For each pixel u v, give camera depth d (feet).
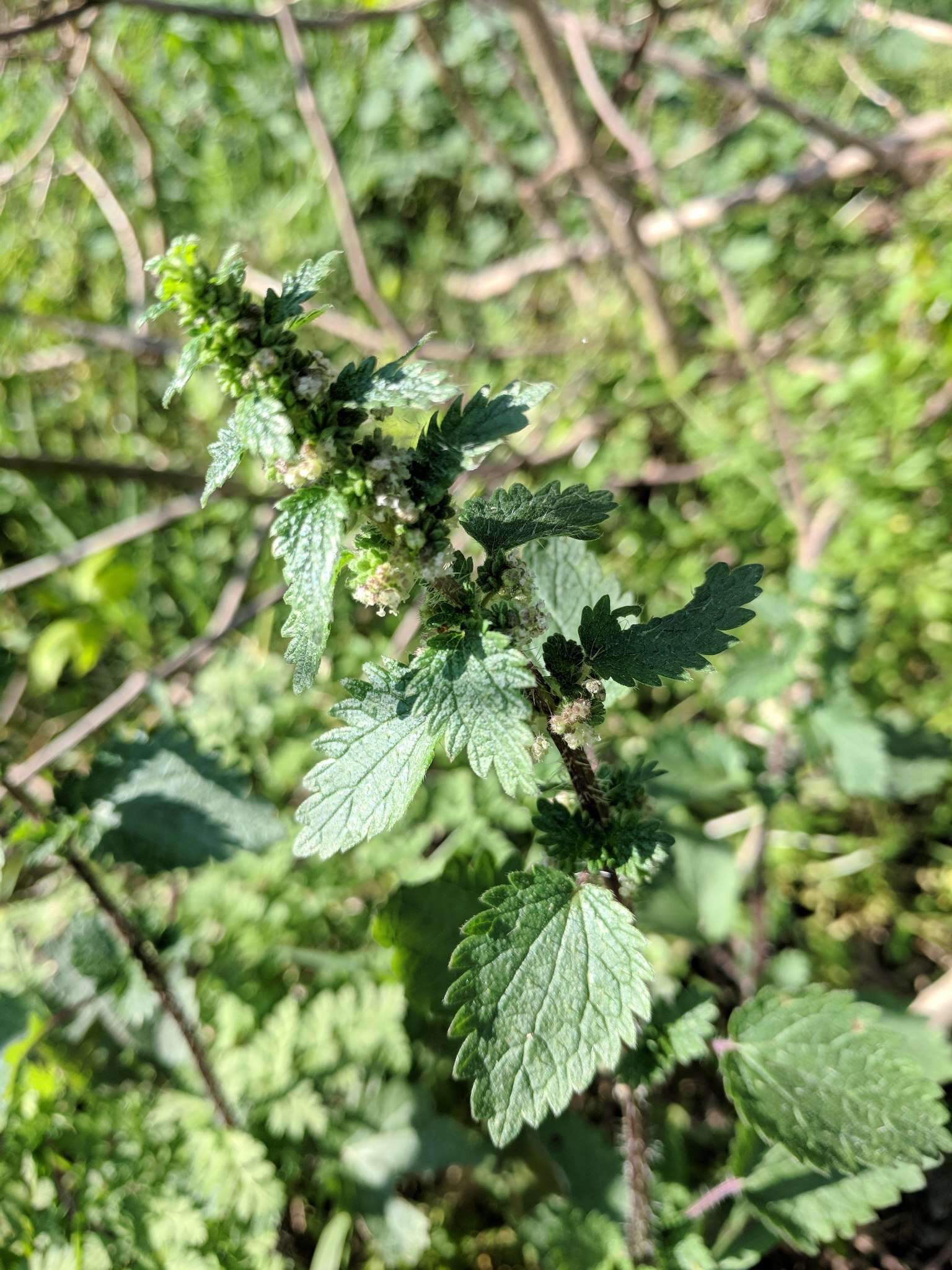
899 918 0.94
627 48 1.24
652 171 1.16
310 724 0.97
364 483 0.37
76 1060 0.78
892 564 1.02
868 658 1.02
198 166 1.45
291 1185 0.79
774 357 1.25
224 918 0.83
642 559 1.14
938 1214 0.76
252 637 1.21
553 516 0.41
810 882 0.98
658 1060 0.53
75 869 0.66
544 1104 0.43
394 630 1.14
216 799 0.68
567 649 0.45
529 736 0.37
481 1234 0.77
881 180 1.27
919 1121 0.50
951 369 1.02
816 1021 0.53
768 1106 0.51
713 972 0.91
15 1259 0.66
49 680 1.14
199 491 1.18
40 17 1.11
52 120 1.25
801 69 1.41
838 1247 0.74
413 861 0.82
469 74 1.53
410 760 0.41
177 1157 0.69
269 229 1.43
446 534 0.39
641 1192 0.59
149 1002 0.70
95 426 1.39
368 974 0.79
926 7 1.35
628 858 0.47
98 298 1.42
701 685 1.04
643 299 1.21
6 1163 0.68
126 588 1.19
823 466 1.10
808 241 1.33
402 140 1.50
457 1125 0.75
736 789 0.85
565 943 0.45
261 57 1.38
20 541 1.30
